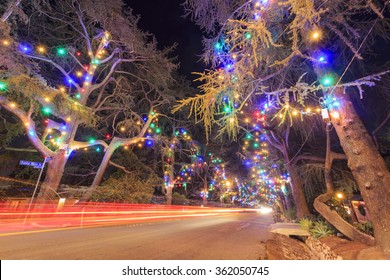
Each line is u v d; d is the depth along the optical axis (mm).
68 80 18438
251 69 7312
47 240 7574
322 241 8977
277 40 8156
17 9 11805
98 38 19000
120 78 21375
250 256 6887
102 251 6387
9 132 17891
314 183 18016
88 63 20875
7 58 11273
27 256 5523
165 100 24734
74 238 8172
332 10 6824
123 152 26344
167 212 27000
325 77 7332
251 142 27438
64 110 14352
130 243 7777
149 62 21672
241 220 24578
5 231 9109
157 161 33812
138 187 22125
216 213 40781
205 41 8680
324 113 7148
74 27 18656
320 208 9484
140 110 27312
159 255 6324
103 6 16656
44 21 17859
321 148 16219
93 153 27344
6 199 16156
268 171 26391
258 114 12680
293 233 12500
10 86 11648
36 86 11875
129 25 19125
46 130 16766
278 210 38531
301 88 6375
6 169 21234
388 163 10805
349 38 8578
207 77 6961
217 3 9164
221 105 7727
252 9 7180
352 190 14992
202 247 7891
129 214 20141
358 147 6664
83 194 18984
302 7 5199
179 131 32844
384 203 6078
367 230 8375
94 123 15812
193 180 45656
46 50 17641
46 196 15609
